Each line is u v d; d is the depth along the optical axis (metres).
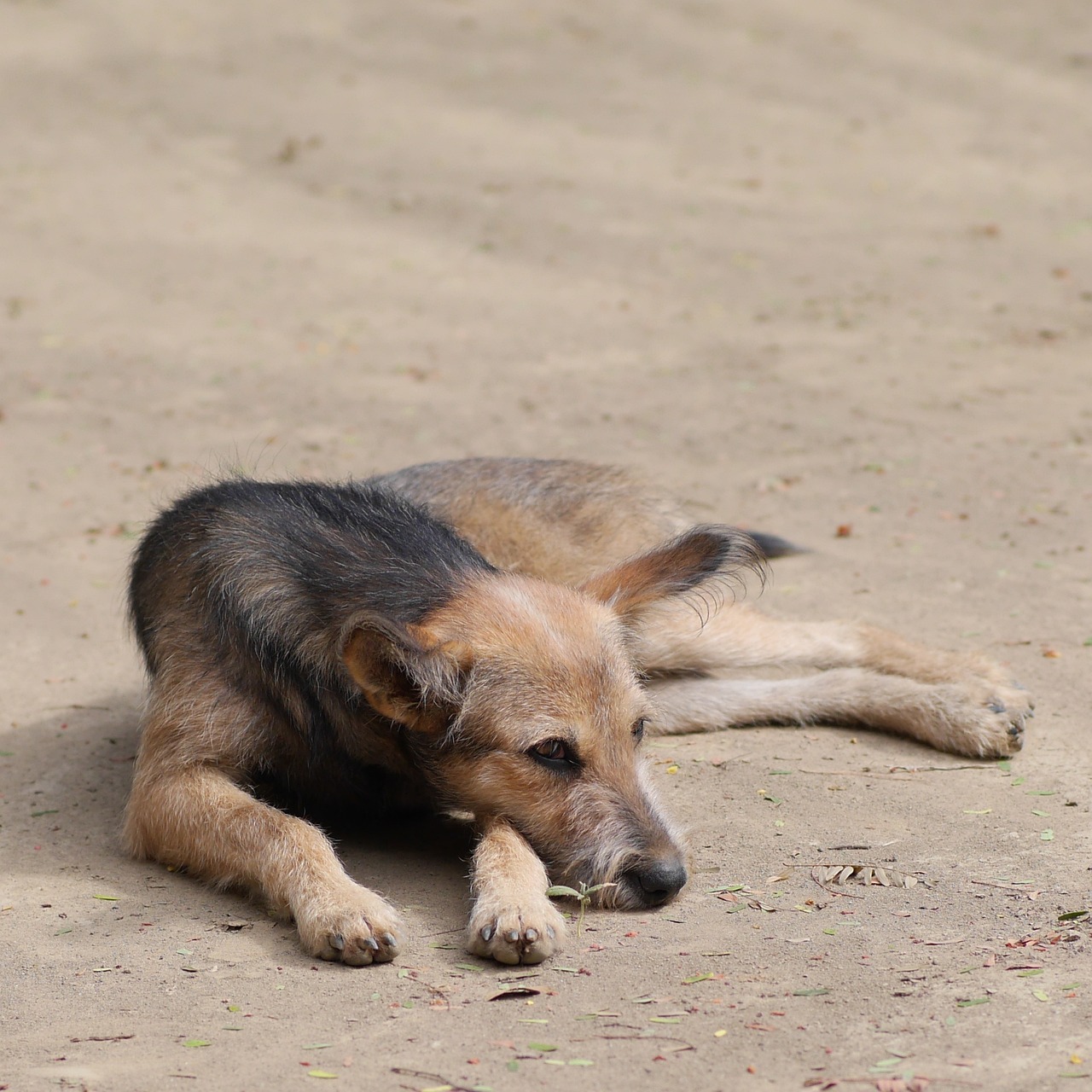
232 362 21.25
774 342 21.59
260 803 7.79
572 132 35.34
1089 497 14.19
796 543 13.32
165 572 8.83
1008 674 9.90
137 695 10.80
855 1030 5.71
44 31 41.69
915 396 18.52
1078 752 8.95
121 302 24.44
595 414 18.31
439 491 10.38
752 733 9.90
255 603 8.12
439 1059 5.64
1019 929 6.62
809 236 27.98
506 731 7.32
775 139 35.16
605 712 7.41
